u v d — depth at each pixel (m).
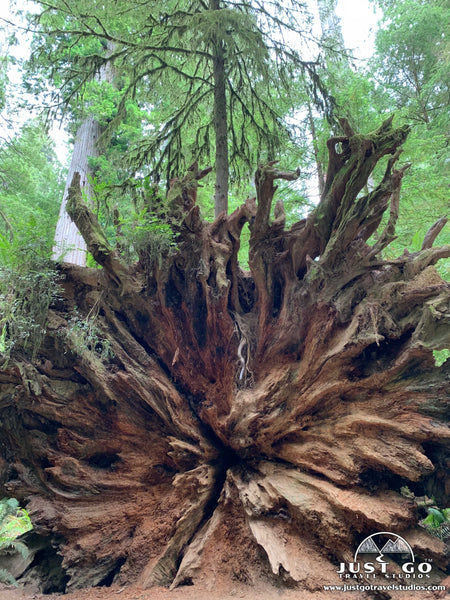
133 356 6.48
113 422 6.18
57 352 6.23
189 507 5.48
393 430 5.16
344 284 6.00
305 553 4.77
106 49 12.38
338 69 9.45
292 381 5.89
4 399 5.93
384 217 10.32
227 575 4.93
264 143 9.75
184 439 6.18
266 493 5.29
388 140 5.25
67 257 10.16
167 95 9.09
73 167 12.12
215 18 7.03
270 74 8.55
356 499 4.89
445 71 11.73
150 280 6.51
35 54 7.70
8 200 13.58
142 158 9.20
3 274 6.08
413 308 5.54
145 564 5.34
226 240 6.49
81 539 5.55
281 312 6.45
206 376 6.58
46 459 6.11
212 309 6.26
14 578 5.43
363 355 5.76
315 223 6.12
